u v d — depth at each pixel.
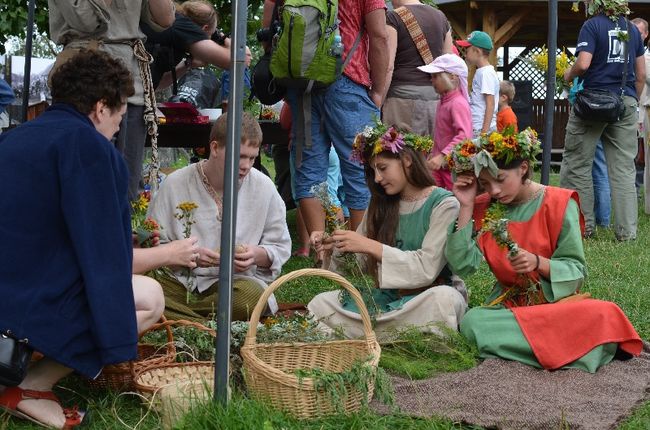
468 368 4.64
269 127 8.30
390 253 5.05
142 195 6.12
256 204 5.25
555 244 4.97
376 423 3.71
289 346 4.20
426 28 7.80
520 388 4.28
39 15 11.87
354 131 6.51
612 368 4.63
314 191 5.10
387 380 3.99
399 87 7.84
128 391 4.13
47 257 3.60
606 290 6.48
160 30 6.14
